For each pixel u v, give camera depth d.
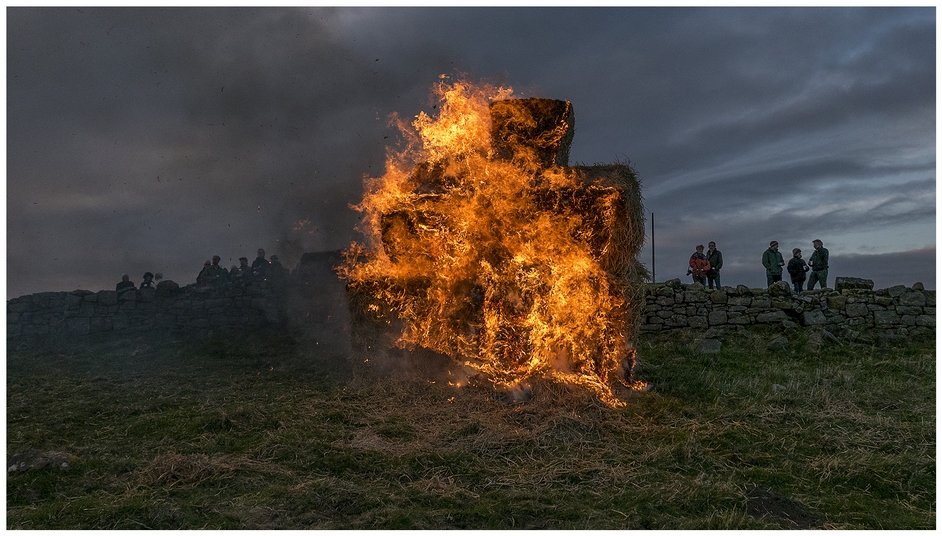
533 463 5.91
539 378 7.66
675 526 4.55
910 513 4.94
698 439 6.41
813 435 6.61
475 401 7.56
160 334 13.97
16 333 14.14
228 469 5.46
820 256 14.52
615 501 5.04
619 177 8.11
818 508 5.01
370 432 6.66
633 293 8.18
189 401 8.30
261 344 12.63
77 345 13.24
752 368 9.89
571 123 8.76
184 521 4.54
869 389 8.36
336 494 4.99
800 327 12.20
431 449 6.10
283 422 6.95
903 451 6.15
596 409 7.21
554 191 7.93
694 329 12.49
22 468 5.42
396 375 8.46
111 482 5.34
